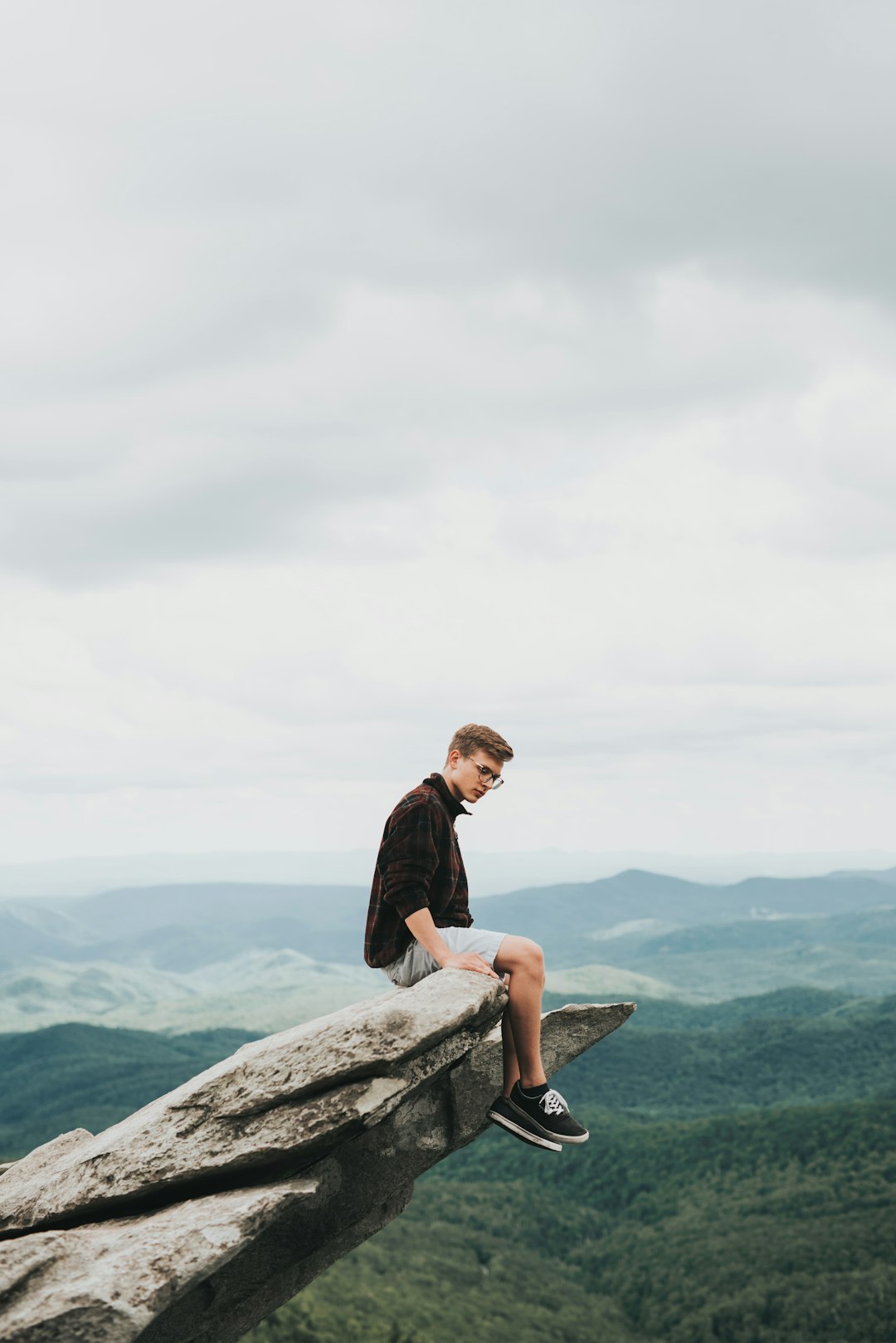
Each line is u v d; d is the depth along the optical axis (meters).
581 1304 136.62
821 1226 144.50
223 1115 7.16
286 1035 7.69
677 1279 136.38
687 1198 170.75
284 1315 109.62
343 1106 7.03
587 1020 8.43
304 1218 7.46
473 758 8.06
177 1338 7.40
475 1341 111.81
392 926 8.16
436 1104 7.84
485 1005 7.42
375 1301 121.56
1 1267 6.14
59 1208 7.20
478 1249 158.38
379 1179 7.66
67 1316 5.85
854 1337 107.62
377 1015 7.20
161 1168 7.08
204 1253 6.34
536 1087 7.70
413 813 7.89
